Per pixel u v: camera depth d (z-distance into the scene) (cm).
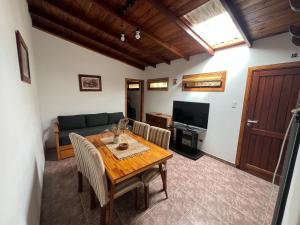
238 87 288
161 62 465
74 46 391
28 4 272
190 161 320
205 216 180
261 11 200
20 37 159
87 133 362
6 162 88
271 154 254
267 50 248
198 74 361
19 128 125
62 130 367
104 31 318
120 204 195
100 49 430
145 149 197
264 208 195
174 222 170
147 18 267
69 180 244
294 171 80
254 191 227
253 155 276
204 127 345
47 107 371
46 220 170
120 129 254
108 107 475
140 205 193
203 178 258
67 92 395
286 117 236
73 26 334
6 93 99
